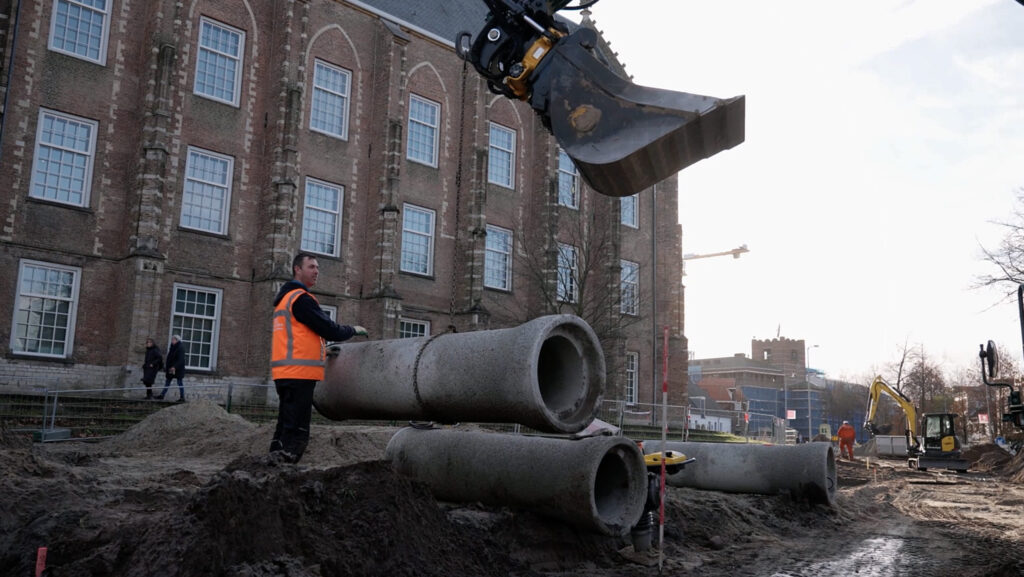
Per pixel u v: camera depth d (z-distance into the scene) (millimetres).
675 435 32281
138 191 24547
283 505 5031
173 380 25312
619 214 38688
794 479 12305
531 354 6273
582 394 6695
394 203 30516
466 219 34031
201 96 27000
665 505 9875
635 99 6883
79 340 23750
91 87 24703
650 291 41031
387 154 30719
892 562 8594
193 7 27109
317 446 13219
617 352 36125
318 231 29719
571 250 37469
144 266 23984
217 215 27188
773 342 145875
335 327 7621
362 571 5145
